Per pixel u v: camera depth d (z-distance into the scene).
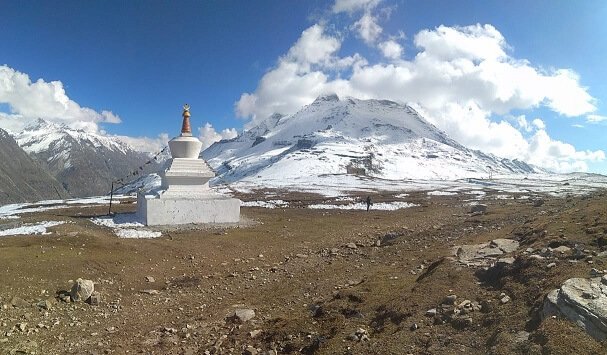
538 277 12.50
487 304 11.98
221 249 26.83
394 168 194.75
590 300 9.93
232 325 14.48
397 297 14.06
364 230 34.53
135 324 15.16
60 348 13.01
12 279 17.80
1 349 12.56
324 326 13.09
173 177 35.84
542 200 42.31
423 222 36.62
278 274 21.36
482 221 28.97
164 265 22.94
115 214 38.94
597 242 14.24
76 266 20.44
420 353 10.38
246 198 64.00
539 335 9.40
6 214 42.25
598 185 93.88
